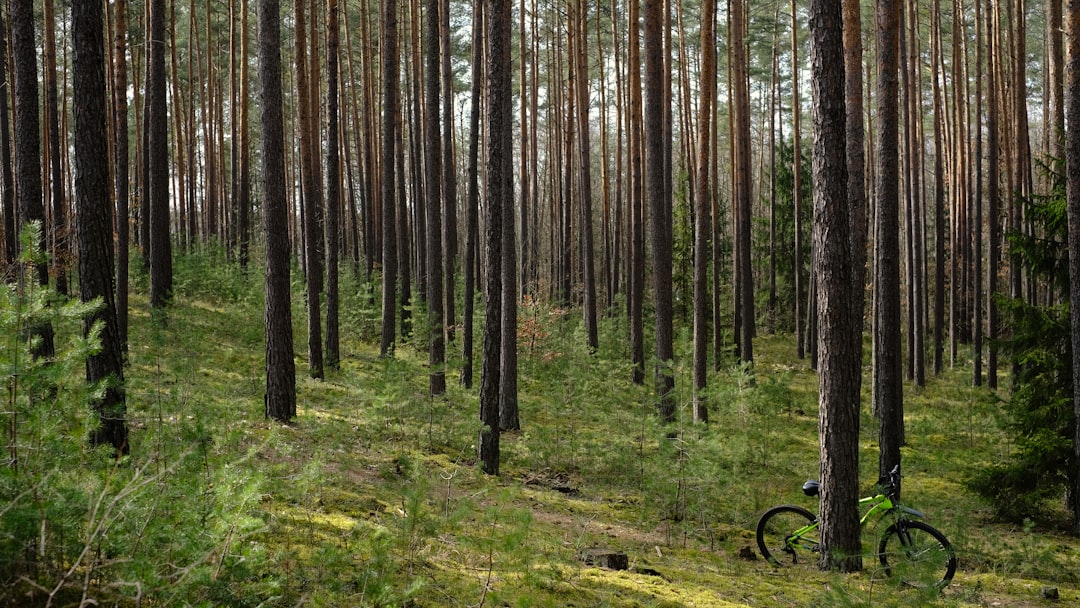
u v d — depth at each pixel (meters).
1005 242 29.83
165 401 7.83
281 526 6.62
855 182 11.66
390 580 5.31
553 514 9.95
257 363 16.42
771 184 35.69
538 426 15.26
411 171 30.45
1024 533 11.41
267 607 4.34
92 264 7.76
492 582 6.12
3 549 3.70
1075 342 11.09
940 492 13.88
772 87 35.03
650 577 7.36
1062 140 12.38
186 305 21.36
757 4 36.88
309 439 11.29
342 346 22.38
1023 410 12.35
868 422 19.06
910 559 6.68
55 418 4.19
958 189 32.12
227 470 4.26
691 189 31.16
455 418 13.84
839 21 8.14
